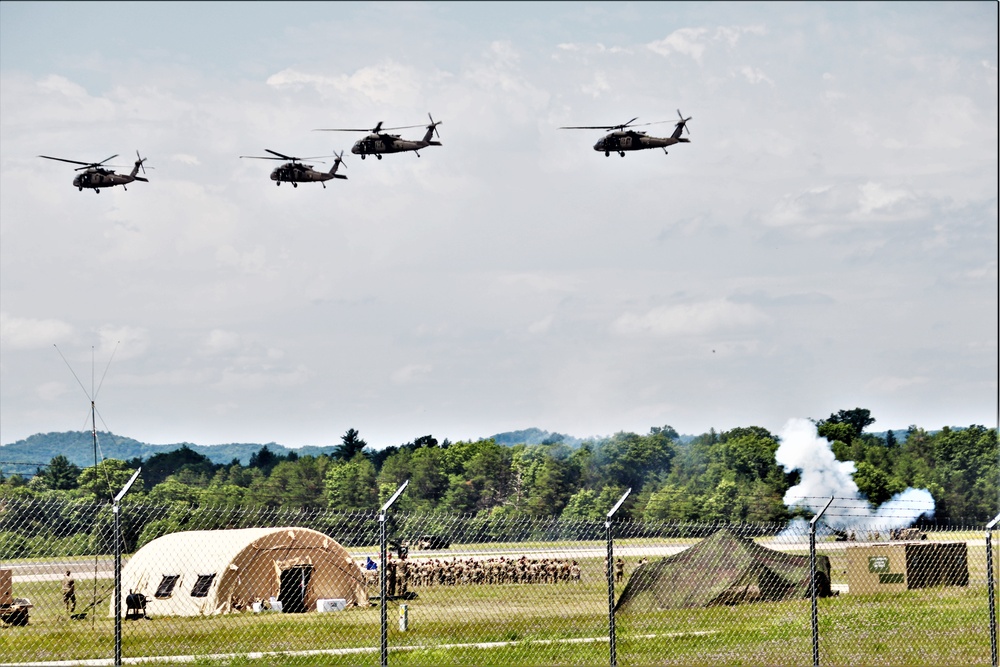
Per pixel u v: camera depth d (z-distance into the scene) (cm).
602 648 5362
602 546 12588
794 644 5472
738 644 5484
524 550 12525
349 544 12562
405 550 11438
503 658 5109
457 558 11756
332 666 4962
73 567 9688
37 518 7956
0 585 7519
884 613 6756
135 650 5772
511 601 8688
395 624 6856
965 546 9106
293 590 8738
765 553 8481
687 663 4994
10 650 5791
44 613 8138
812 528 4816
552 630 6341
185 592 8512
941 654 5253
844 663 5009
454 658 5103
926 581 8888
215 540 8938
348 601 8919
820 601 7800
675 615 7250
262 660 5166
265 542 8769
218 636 6406
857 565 9006
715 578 8081
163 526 11600
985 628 6062
